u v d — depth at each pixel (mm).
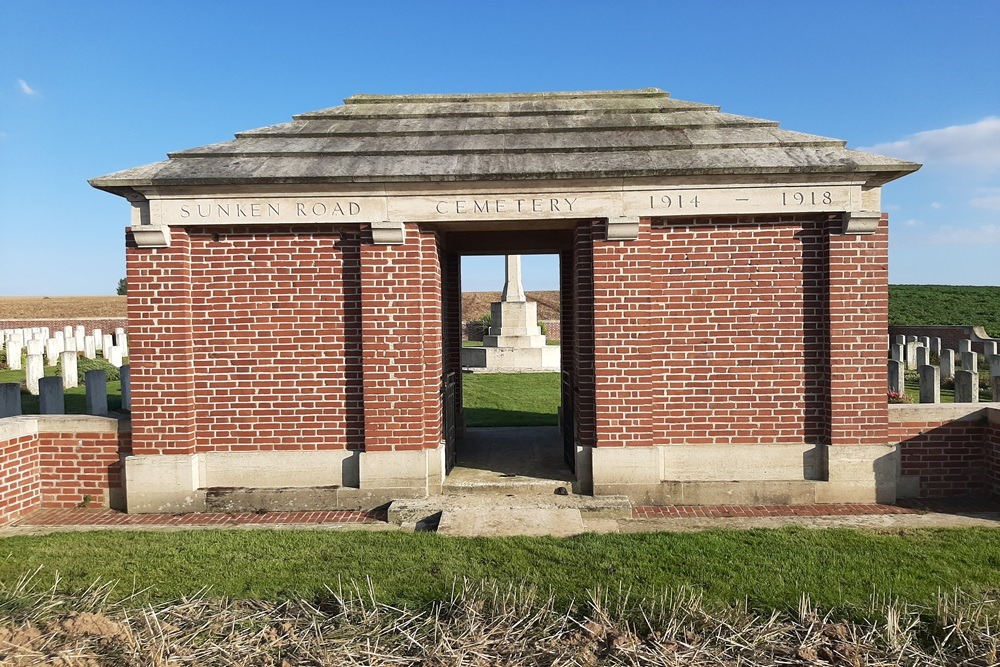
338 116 8539
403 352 7336
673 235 7395
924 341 21734
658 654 3992
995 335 28156
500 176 7039
